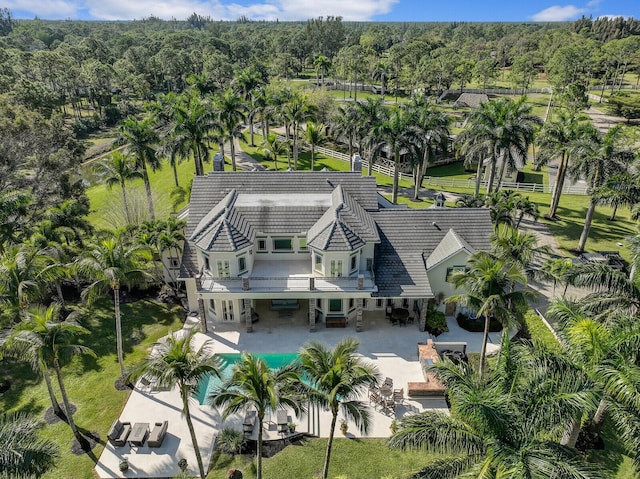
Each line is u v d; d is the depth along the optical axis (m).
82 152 56.88
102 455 25.55
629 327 19.84
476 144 51.19
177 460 25.20
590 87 145.50
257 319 36.56
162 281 42.22
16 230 41.84
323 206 37.06
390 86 141.25
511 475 14.91
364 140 56.12
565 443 22.67
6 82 81.56
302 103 68.38
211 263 33.66
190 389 21.44
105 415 28.31
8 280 28.50
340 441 26.20
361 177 40.81
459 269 35.03
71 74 117.00
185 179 69.00
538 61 162.50
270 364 32.03
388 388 28.38
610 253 43.72
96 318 37.75
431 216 37.66
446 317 37.00
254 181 40.44
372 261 35.22
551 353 19.02
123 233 39.53
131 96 139.38
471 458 17.36
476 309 26.66
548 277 29.42
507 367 18.89
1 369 32.38
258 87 92.69
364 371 20.16
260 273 35.25
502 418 16.50
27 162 50.47
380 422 27.45
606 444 25.14
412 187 66.75
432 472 17.36
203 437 26.66
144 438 26.16
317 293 33.38
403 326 35.88
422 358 31.28
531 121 51.16
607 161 44.81
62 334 23.83
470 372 19.92
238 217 35.62
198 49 175.88
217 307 36.00
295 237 36.47
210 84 100.75
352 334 35.03
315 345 21.56
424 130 56.78
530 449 16.00
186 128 56.34
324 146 85.19
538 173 74.06
